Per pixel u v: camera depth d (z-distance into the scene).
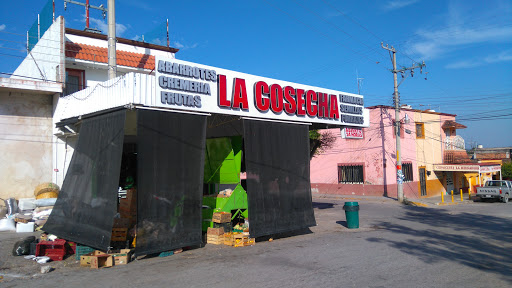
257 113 11.83
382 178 27.95
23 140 13.05
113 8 12.77
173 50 19.20
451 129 35.84
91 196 9.20
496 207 23.17
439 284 6.56
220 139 12.91
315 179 32.53
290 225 11.99
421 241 10.95
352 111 15.88
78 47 15.40
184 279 6.86
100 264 7.80
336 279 6.88
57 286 6.43
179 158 9.41
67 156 13.88
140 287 6.37
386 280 6.81
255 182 11.04
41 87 12.75
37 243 8.55
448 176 34.91
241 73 11.49
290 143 12.65
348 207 13.95
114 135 8.93
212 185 13.83
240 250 9.70
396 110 25.73
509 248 9.86
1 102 12.70
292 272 7.37
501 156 49.69
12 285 6.49
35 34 16.94
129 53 17.27
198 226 9.64
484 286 6.45
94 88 10.45
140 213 8.38
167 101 9.44
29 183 13.05
